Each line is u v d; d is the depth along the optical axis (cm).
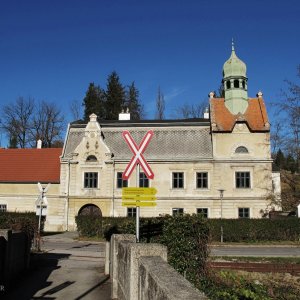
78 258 2147
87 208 4609
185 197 4497
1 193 4756
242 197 4428
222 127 4609
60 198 4609
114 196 4553
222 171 4503
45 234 4125
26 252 1602
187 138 4709
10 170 4875
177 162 4569
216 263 1906
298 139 3916
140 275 689
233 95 4894
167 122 4872
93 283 1370
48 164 4912
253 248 3177
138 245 757
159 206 4525
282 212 4266
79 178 4631
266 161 4466
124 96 8575
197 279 1266
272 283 1605
